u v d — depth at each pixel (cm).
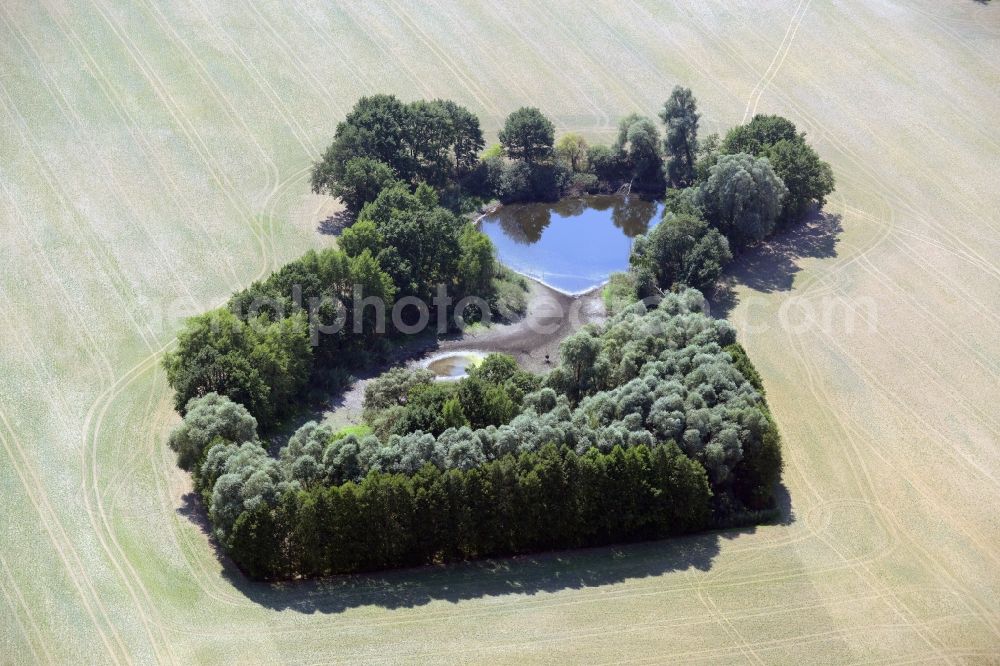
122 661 14400
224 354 18688
